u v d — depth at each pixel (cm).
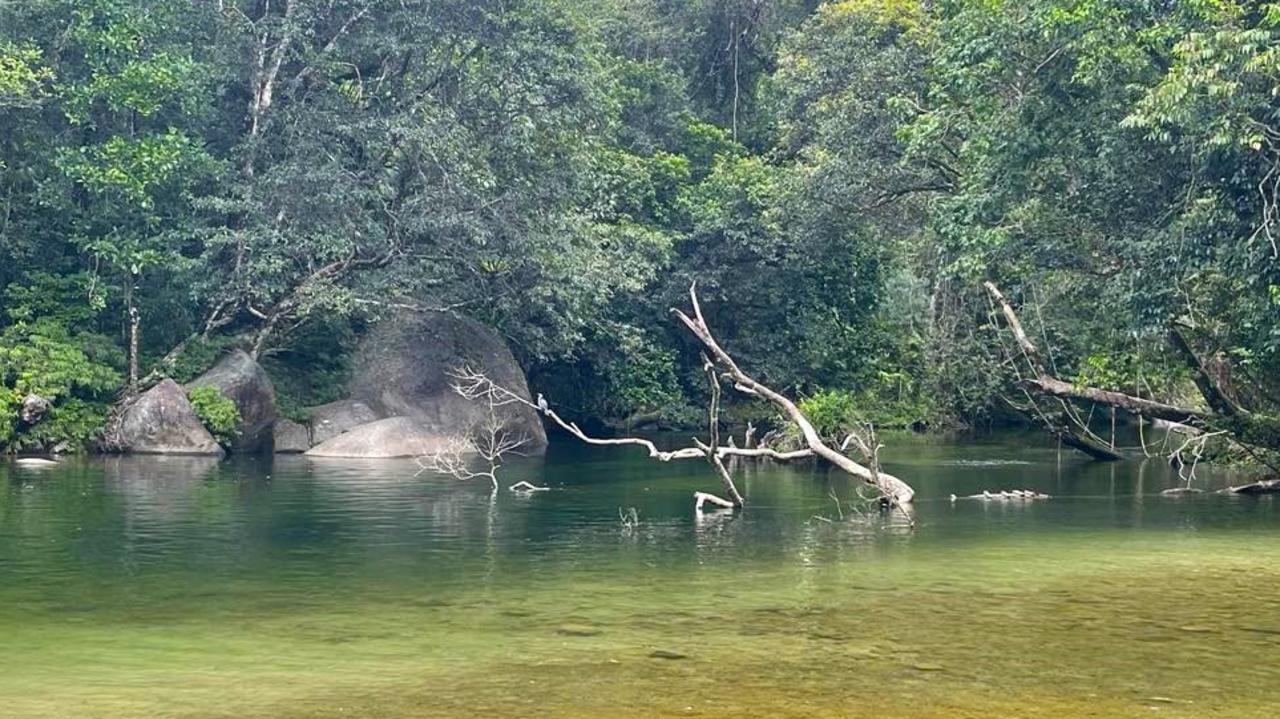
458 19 2719
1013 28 1923
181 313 2677
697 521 1573
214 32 2691
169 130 2508
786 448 2519
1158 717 720
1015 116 1925
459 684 777
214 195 2647
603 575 1159
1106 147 1789
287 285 2686
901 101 2550
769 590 1091
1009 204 1978
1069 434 2650
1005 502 1836
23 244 2550
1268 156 1639
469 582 1119
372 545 1330
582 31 3472
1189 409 2059
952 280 2527
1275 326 1709
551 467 2400
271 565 1196
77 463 2248
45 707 721
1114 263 1947
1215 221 1694
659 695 753
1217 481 2189
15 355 2381
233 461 2369
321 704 732
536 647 875
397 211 2698
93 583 1094
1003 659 850
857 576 1166
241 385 2530
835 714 718
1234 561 1266
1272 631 941
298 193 2580
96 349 2517
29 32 2508
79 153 2436
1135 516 1650
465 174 2647
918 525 1544
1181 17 1688
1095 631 937
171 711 716
